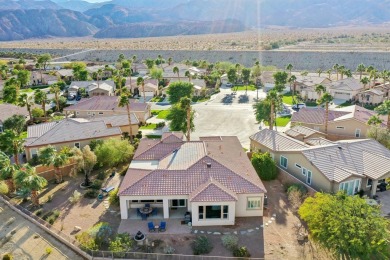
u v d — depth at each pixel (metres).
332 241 29.59
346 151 45.31
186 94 89.56
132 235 35.09
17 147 47.53
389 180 43.50
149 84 110.00
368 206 32.59
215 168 40.31
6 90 89.75
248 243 33.78
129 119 63.84
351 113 66.50
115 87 113.38
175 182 38.62
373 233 29.58
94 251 32.09
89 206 41.19
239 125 74.75
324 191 40.97
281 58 168.25
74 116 81.75
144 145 50.62
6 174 43.75
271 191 43.91
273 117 70.00
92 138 58.34
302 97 102.44
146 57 195.50
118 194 37.22
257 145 54.22
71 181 47.84
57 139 57.00
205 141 50.47
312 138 54.78
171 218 37.91
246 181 38.62
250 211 38.12
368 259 28.39
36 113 79.88
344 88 98.69
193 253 32.47
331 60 158.75
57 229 36.66
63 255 33.16
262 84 125.75
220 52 183.12
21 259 32.59
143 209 37.94
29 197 43.56
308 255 32.03
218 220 36.62
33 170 41.84
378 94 92.38
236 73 128.62
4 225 38.03
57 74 135.25
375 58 152.12
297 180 44.09
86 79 126.50
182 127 62.78
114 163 52.47
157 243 33.84
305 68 159.62
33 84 129.38
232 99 102.50
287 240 34.19
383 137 54.28
